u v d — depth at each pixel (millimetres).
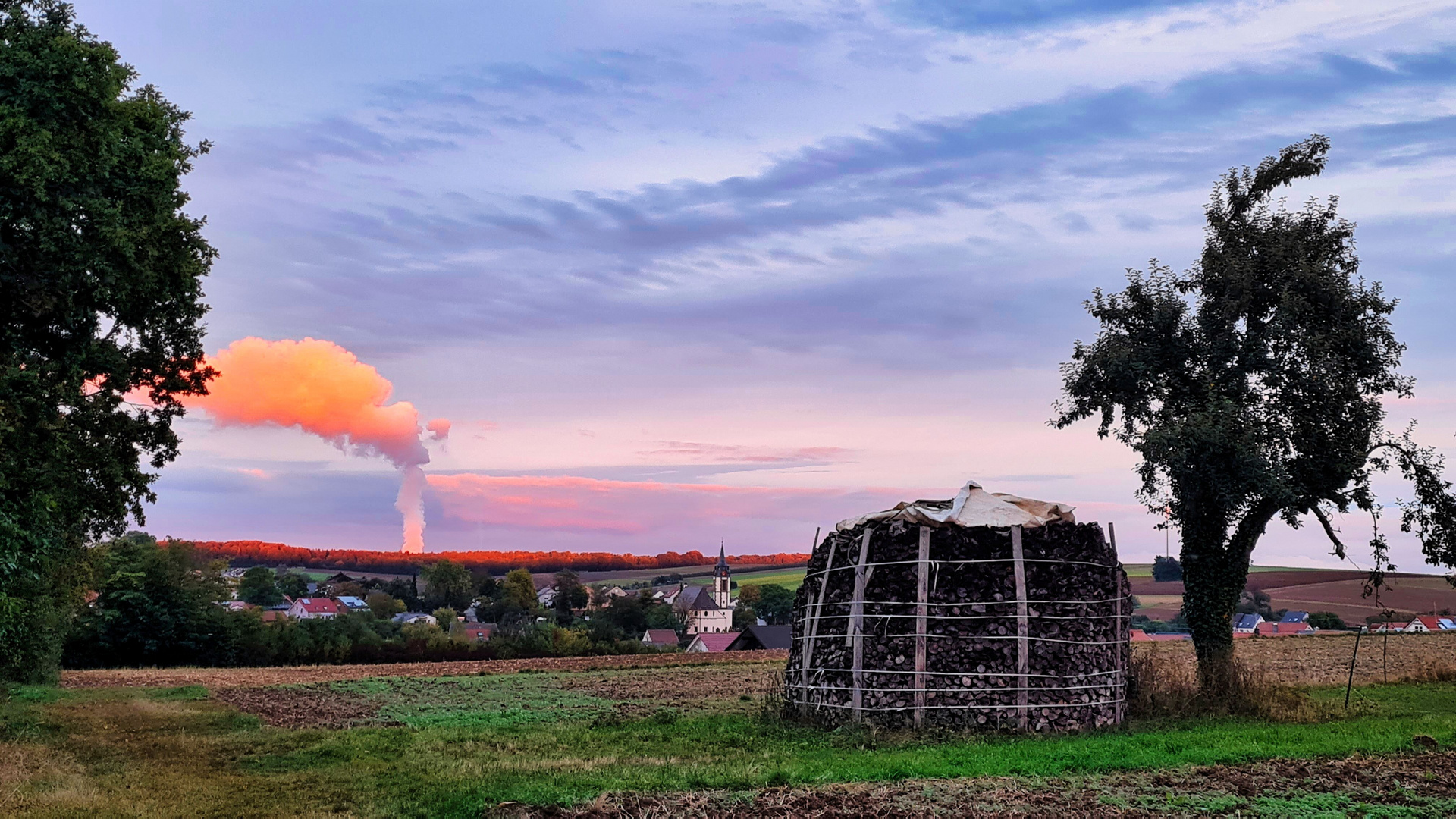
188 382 31141
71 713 33812
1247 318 33062
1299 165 33750
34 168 22969
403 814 15711
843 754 21625
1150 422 33188
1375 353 31625
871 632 27266
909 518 27922
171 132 28953
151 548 84062
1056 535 28266
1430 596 115000
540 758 21531
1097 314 34938
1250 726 24891
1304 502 32219
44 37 24781
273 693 46031
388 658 93750
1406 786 16000
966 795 15672
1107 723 26547
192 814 15648
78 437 28859
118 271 24984
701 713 32031
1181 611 32812
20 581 27406
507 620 158875
